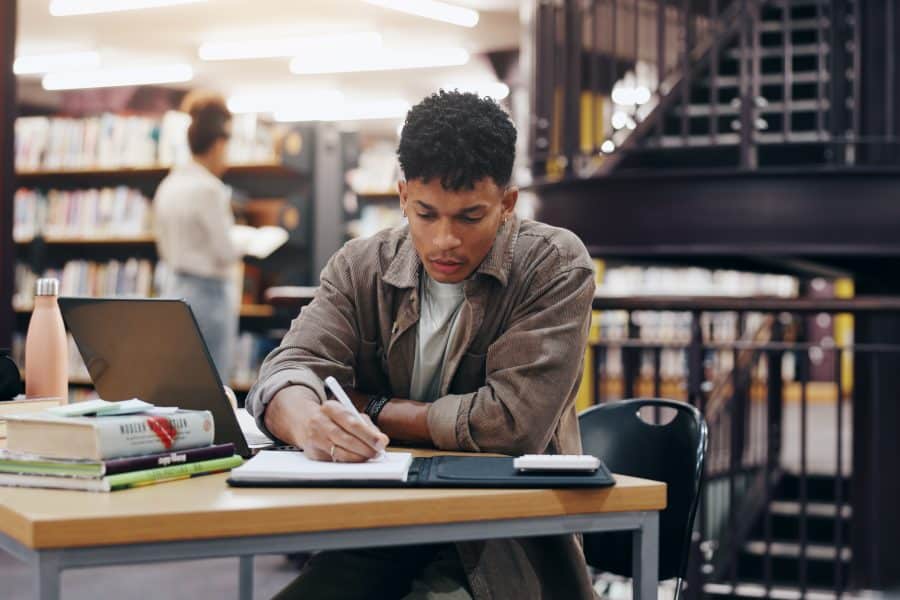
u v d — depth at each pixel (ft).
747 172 14.06
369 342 5.56
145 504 3.54
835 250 13.89
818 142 14.11
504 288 5.27
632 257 15.96
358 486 3.92
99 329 4.85
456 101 4.64
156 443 4.07
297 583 4.85
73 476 3.84
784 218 14.02
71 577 11.73
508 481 3.97
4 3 10.39
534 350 5.04
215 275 14.21
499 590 4.56
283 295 11.74
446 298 5.35
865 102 15.64
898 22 15.34
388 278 5.41
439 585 4.50
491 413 4.91
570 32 16.02
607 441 5.94
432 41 22.00
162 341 4.73
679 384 23.44
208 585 11.48
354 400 5.38
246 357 18.98
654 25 21.17
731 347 11.11
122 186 20.59
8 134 10.46
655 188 14.60
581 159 16.85
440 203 4.62
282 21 20.70
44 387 5.95
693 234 14.40
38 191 20.08
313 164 20.45
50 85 25.02
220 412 4.70
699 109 17.28
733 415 12.23
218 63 23.61
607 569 5.63
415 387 5.48
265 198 21.06
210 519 3.43
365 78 24.43
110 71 24.49
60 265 20.86
